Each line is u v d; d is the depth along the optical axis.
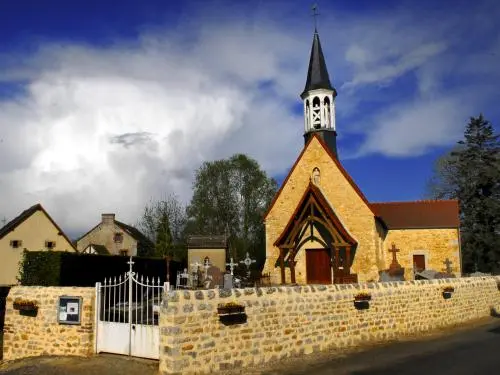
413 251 31.61
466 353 12.95
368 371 11.02
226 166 49.59
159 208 50.84
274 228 30.06
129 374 10.50
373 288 15.37
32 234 37.03
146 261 29.83
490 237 39.88
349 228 28.33
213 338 10.78
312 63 33.72
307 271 28.81
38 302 13.03
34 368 11.39
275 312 12.23
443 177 48.84
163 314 10.41
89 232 50.44
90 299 12.48
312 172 29.84
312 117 32.81
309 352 12.92
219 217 48.75
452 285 19.39
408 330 16.44
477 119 43.62
